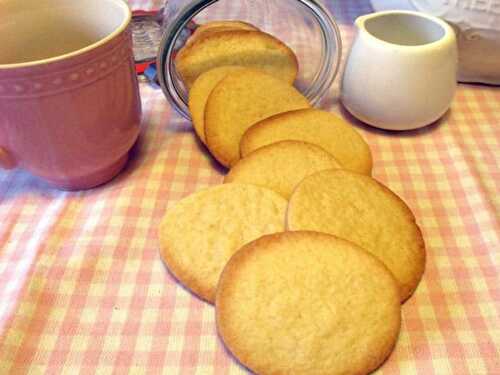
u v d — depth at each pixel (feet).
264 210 0.69
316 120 0.85
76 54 0.62
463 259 0.70
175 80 0.92
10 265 0.69
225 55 0.95
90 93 0.67
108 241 0.71
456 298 0.65
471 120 0.96
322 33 0.99
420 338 0.60
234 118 0.85
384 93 0.87
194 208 0.70
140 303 0.64
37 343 0.60
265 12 1.07
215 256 0.65
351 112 0.95
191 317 0.63
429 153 0.89
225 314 0.58
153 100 1.00
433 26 0.92
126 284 0.67
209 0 0.83
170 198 0.79
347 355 0.55
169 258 0.66
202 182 0.83
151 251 0.71
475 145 0.90
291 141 0.78
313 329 0.56
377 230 0.67
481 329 0.61
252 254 0.61
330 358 0.55
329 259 0.61
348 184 0.72
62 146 0.70
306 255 0.61
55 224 0.74
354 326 0.57
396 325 0.58
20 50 0.78
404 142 0.91
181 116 0.95
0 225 0.75
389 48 0.84
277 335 0.56
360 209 0.69
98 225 0.74
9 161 0.72
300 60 1.03
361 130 0.95
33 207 0.78
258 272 0.60
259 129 0.82
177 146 0.90
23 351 0.59
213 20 1.04
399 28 0.95
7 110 0.64
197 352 0.59
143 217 0.76
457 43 0.97
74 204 0.78
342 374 0.55
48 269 0.68
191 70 0.94
